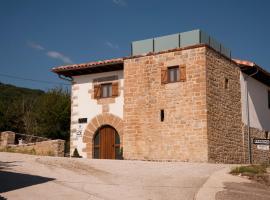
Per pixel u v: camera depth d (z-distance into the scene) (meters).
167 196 8.84
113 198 8.44
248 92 20.66
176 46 18.31
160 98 17.81
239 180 11.18
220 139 17.34
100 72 20.61
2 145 20.77
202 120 16.59
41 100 35.97
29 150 19.38
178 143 16.98
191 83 17.12
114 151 19.53
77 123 20.77
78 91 21.11
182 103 17.20
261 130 21.62
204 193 9.22
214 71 17.61
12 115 36.00
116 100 19.80
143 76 18.45
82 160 14.22
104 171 11.95
